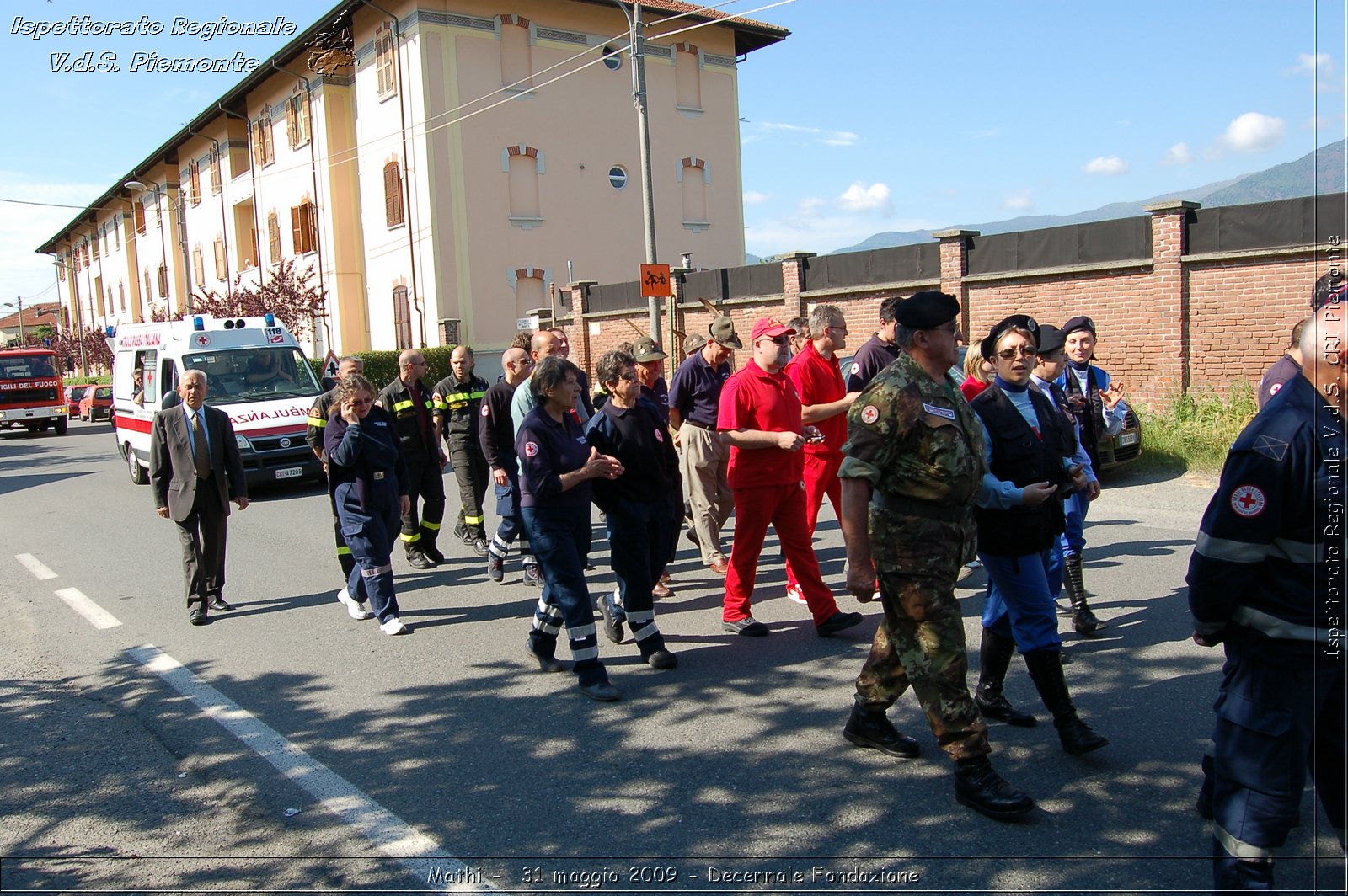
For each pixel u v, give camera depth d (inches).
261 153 1342.3
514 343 314.8
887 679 169.0
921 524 149.3
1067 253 573.3
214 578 293.7
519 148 1082.1
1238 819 114.3
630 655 236.7
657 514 232.8
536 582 313.3
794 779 165.5
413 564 347.3
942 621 149.8
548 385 210.7
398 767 178.9
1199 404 497.7
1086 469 218.7
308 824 158.9
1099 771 162.1
